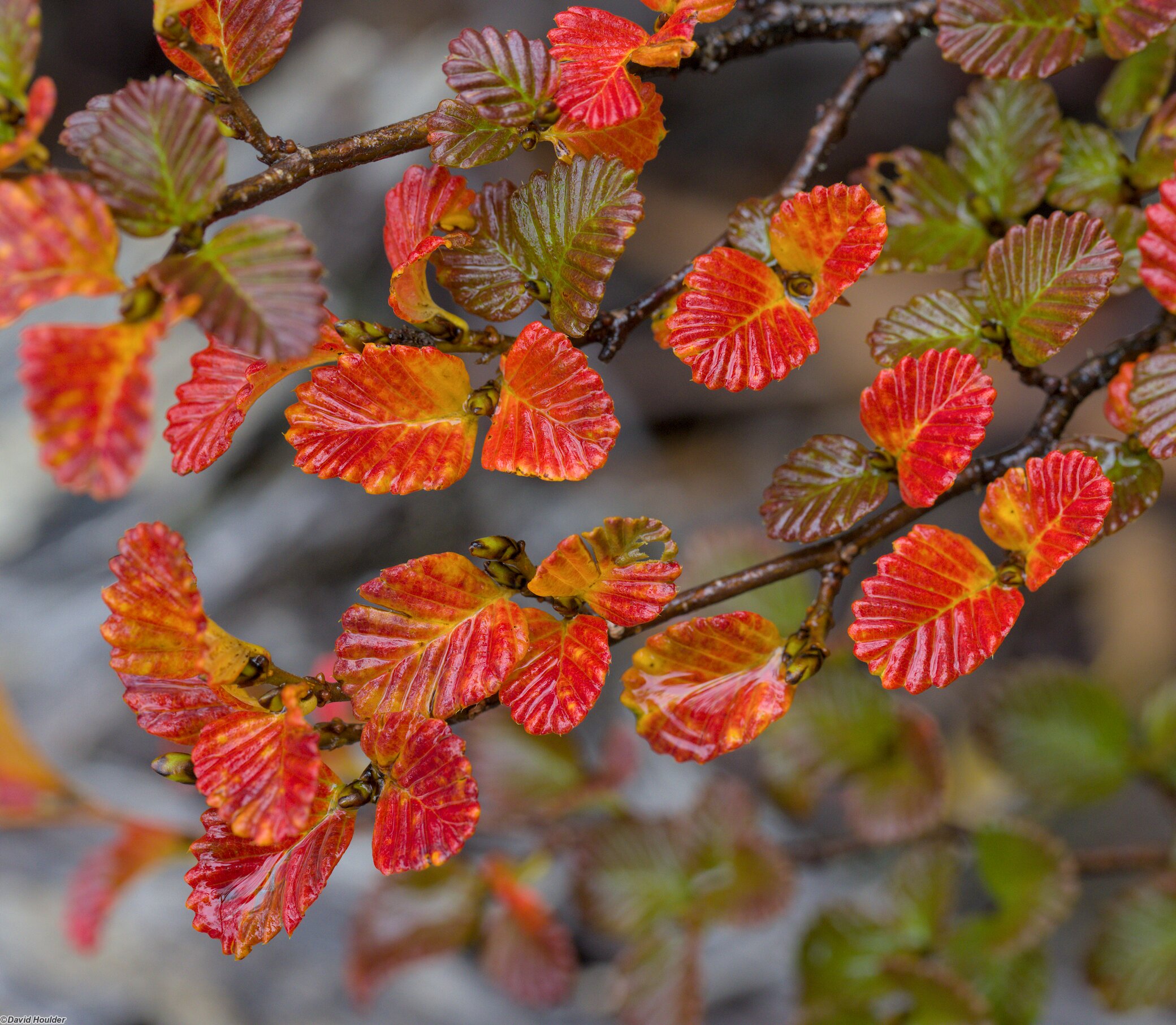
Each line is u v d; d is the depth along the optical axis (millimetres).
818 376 1771
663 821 771
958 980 688
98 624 1243
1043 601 1645
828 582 519
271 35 516
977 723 836
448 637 509
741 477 1661
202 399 509
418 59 1629
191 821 1093
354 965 782
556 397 503
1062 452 507
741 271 512
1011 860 737
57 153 1671
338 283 1459
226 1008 964
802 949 767
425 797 501
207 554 1320
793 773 812
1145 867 771
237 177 1509
